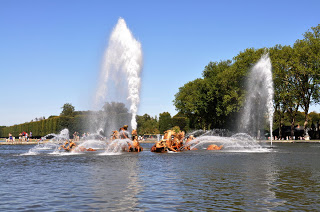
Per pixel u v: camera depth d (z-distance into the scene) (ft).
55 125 320.91
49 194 41.24
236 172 60.80
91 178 53.78
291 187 45.37
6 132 443.32
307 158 93.09
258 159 89.45
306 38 284.20
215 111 330.13
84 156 100.99
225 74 297.53
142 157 95.86
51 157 97.86
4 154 112.78
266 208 34.37
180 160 85.87
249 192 42.14
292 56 272.31
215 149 137.49
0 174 59.47
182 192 42.22
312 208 34.30
